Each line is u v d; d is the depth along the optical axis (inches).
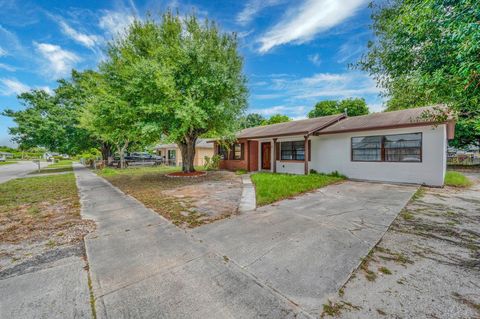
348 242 126.9
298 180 342.3
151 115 378.9
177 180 398.0
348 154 396.2
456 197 237.6
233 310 73.7
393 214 178.5
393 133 341.4
